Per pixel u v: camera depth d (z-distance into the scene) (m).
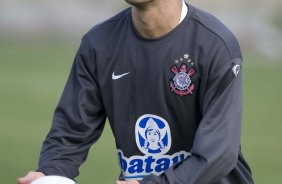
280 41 121.25
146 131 14.53
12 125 51.25
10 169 36.09
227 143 13.32
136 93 14.45
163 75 14.20
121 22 14.76
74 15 133.38
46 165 14.30
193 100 14.16
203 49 13.98
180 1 14.23
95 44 14.78
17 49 117.50
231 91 13.76
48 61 99.88
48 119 54.19
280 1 130.38
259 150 42.56
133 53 14.41
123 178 15.14
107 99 14.79
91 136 14.97
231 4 130.62
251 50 120.31
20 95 68.19
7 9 131.12
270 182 33.78
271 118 55.50
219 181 14.47
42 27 131.75
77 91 14.91
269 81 81.06
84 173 35.06
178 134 14.43
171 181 13.03
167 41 14.13
